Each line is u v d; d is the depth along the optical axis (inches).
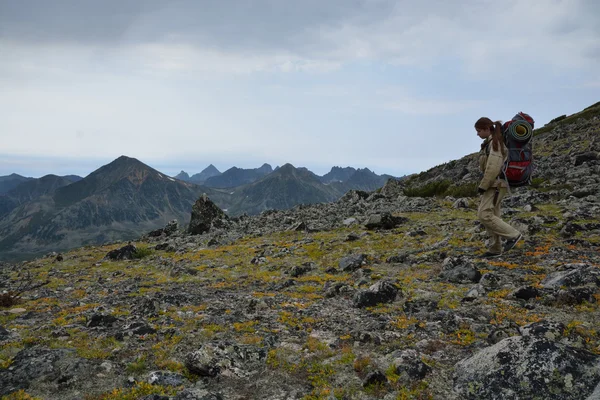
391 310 319.9
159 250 958.4
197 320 323.9
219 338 276.7
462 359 217.6
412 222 829.8
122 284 560.7
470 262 401.4
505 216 727.7
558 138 1803.6
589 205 711.7
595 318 251.4
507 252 454.9
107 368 231.6
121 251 880.3
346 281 449.4
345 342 257.8
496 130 362.0
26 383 213.8
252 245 828.0
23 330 316.5
